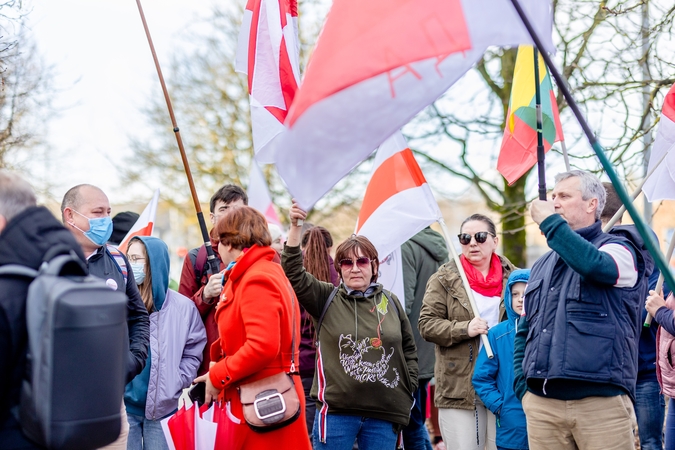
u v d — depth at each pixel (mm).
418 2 2908
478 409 4684
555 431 3604
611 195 4641
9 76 7438
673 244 4410
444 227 4996
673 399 4516
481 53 2846
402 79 2855
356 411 4273
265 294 3576
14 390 2199
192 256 5117
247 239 3689
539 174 3754
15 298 2201
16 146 8531
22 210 2375
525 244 11375
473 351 4695
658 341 4453
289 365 3742
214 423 3611
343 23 2910
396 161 5129
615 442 3469
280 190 14781
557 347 3516
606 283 3441
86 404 2135
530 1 2875
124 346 2289
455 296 4855
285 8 4949
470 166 11562
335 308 4418
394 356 4352
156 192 5594
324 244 5340
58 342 2115
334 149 2822
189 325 4559
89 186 3844
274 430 3621
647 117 7852
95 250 3859
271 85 4949
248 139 15008
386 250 5020
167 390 4367
